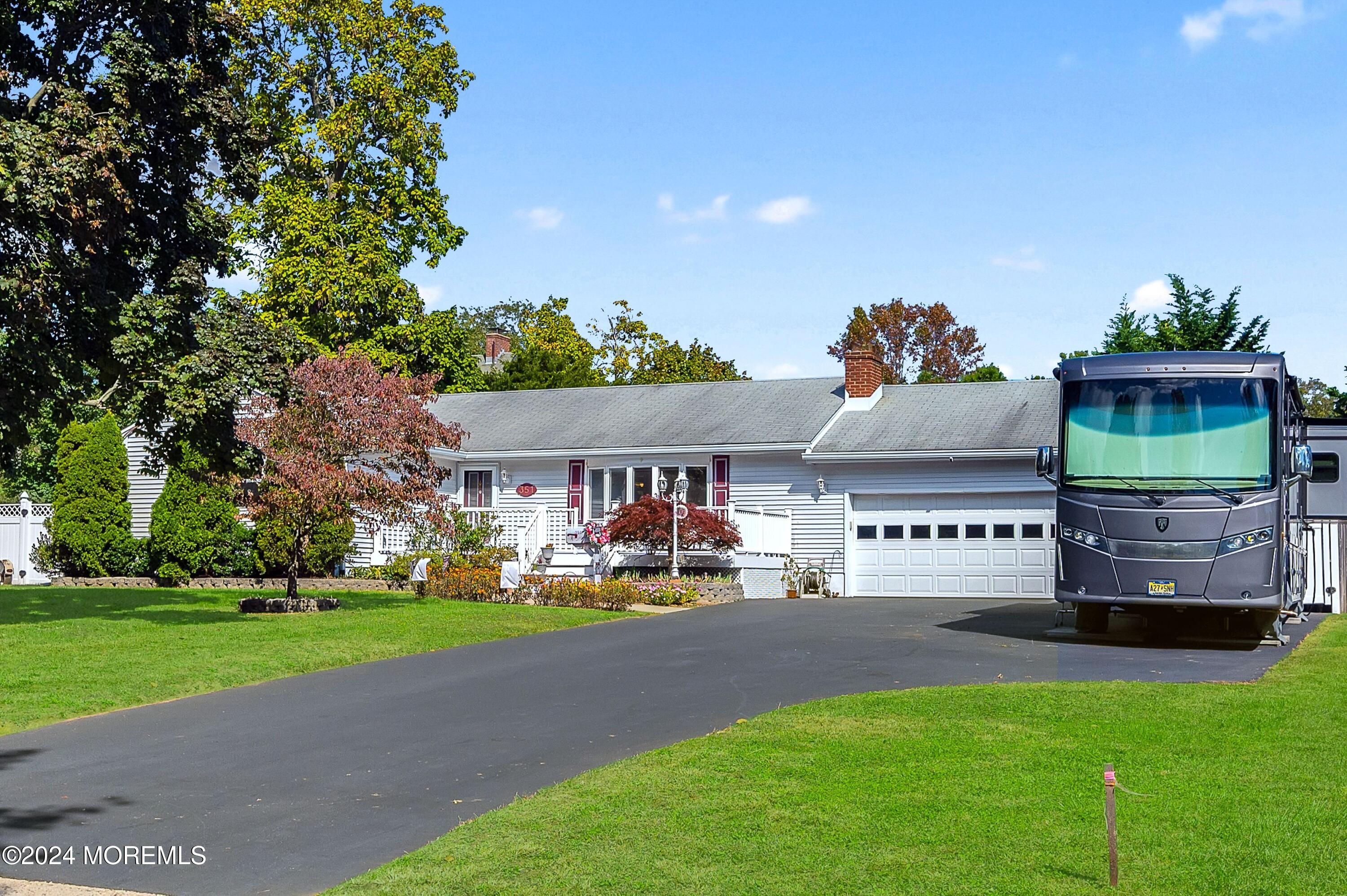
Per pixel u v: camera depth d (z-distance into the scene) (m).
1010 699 11.92
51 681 13.74
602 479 33.97
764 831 7.67
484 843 7.64
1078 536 16.88
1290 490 17.42
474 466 35.34
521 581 24.78
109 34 19.14
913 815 7.90
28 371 18.48
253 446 20.86
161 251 20.31
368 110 40.69
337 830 8.25
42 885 7.16
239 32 20.72
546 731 11.29
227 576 30.48
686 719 11.66
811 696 12.73
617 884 6.83
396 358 39.59
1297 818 7.67
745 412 34.78
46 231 17.41
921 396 35.06
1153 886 6.55
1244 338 46.47
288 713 12.40
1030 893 6.50
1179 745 9.70
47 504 39.16
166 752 10.62
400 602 23.86
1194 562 16.28
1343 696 11.86
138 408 19.66
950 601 26.52
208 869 7.46
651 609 23.62
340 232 39.88
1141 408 16.92
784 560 31.20
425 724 11.72
